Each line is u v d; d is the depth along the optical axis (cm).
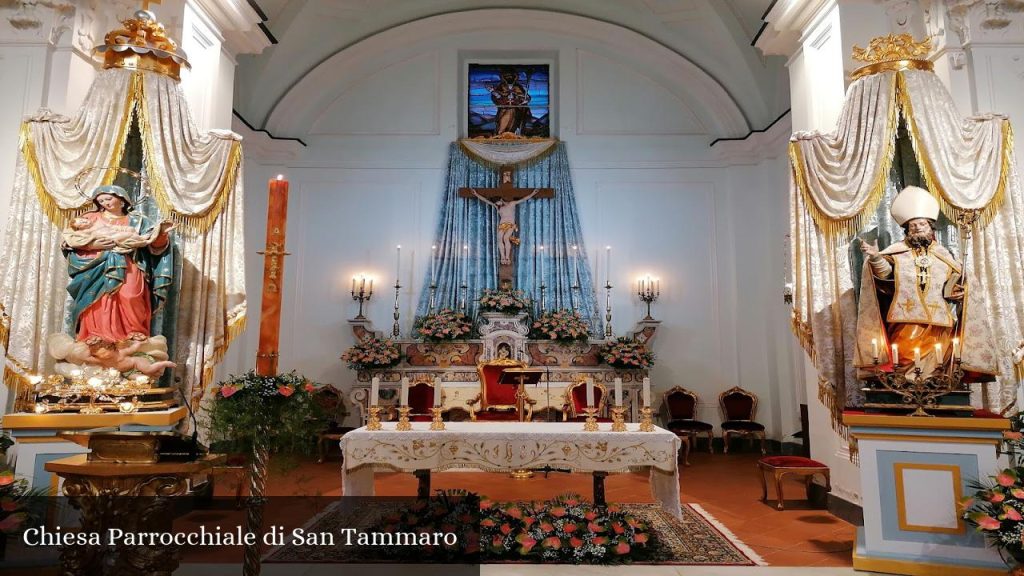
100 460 263
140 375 353
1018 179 394
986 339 352
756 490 593
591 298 884
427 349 815
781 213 838
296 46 868
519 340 810
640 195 914
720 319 884
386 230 902
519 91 951
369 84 941
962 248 389
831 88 506
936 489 347
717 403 865
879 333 366
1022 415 373
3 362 394
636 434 398
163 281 372
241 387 320
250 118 873
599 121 938
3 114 418
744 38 845
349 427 797
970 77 459
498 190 890
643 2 885
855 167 407
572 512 412
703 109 934
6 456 356
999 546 322
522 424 442
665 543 415
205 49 532
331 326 876
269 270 346
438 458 393
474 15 937
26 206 373
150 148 393
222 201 420
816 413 533
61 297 379
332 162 915
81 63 441
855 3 492
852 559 375
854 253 431
